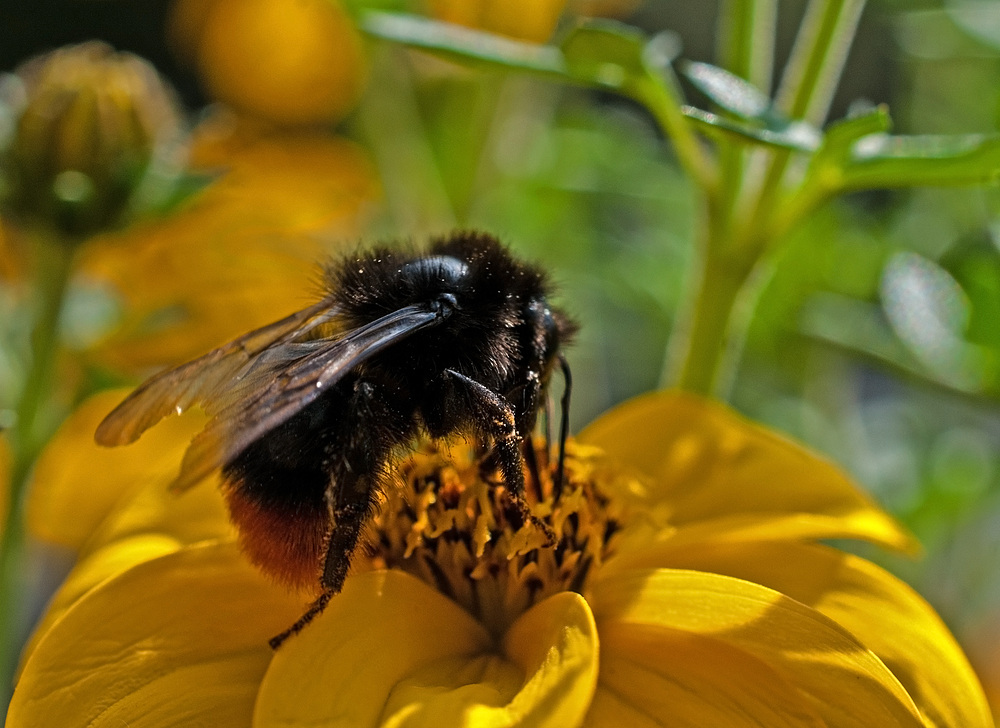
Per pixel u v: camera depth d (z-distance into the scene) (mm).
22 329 109
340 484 86
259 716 80
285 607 86
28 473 106
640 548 90
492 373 89
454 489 88
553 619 83
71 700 83
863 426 132
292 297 113
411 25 100
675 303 128
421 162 132
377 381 89
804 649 82
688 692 83
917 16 120
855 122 87
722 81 91
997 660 120
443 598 87
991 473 123
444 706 81
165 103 113
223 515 93
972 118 124
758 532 90
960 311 106
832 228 120
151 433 112
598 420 98
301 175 118
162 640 84
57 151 106
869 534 90
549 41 121
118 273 112
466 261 91
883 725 81
